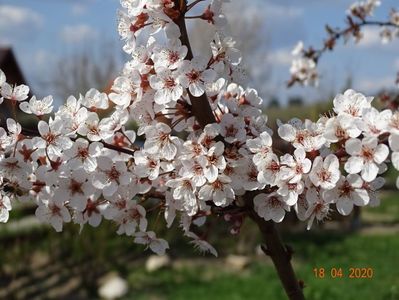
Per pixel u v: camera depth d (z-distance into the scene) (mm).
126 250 1290
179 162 274
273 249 306
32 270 1181
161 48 270
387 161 236
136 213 301
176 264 1239
